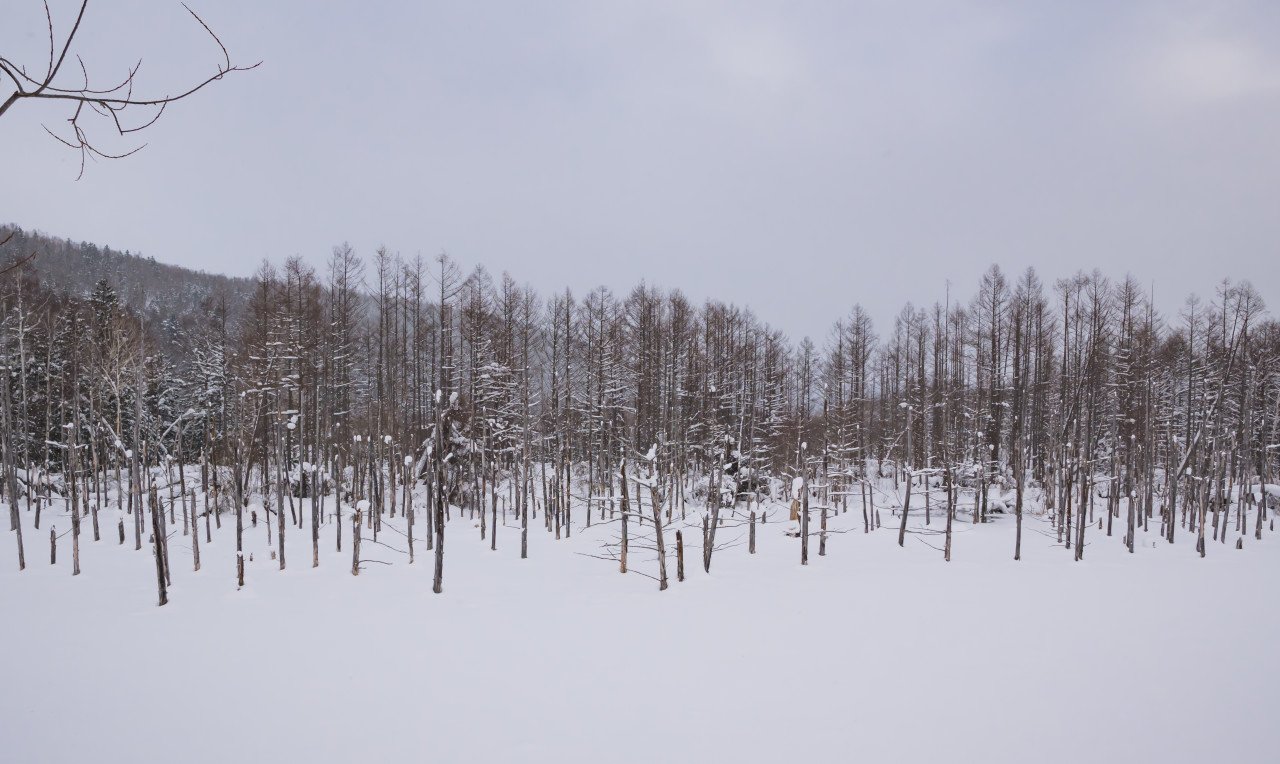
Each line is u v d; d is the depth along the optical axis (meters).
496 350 44.53
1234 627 17.88
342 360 46.34
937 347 55.75
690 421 48.78
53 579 24.20
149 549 30.31
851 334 58.44
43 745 11.59
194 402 44.12
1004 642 16.70
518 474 41.50
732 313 55.47
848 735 11.95
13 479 35.06
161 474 45.62
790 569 26.02
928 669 14.95
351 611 19.88
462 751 11.45
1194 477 36.50
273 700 13.48
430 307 52.59
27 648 16.42
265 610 19.95
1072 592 21.81
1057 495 43.97
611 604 20.56
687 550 31.17
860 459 46.47
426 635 17.52
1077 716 12.63
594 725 12.40
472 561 28.61
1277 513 42.09
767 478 47.81
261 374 35.50
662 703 13.32
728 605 20.27
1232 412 42.72
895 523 40.25
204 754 11.33
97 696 13.63
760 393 52.78
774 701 13.37
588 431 44.31
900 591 22.00
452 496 43.81
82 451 41.62
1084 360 47.09
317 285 47.75
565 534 37.12
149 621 18.75
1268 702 13.22
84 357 38.69
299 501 38.81
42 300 43.69
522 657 15.86
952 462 43.50
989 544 32.41
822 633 17.48
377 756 11.29
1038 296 48.88
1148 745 11.57
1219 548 31.11
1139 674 14.62
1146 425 39.88
